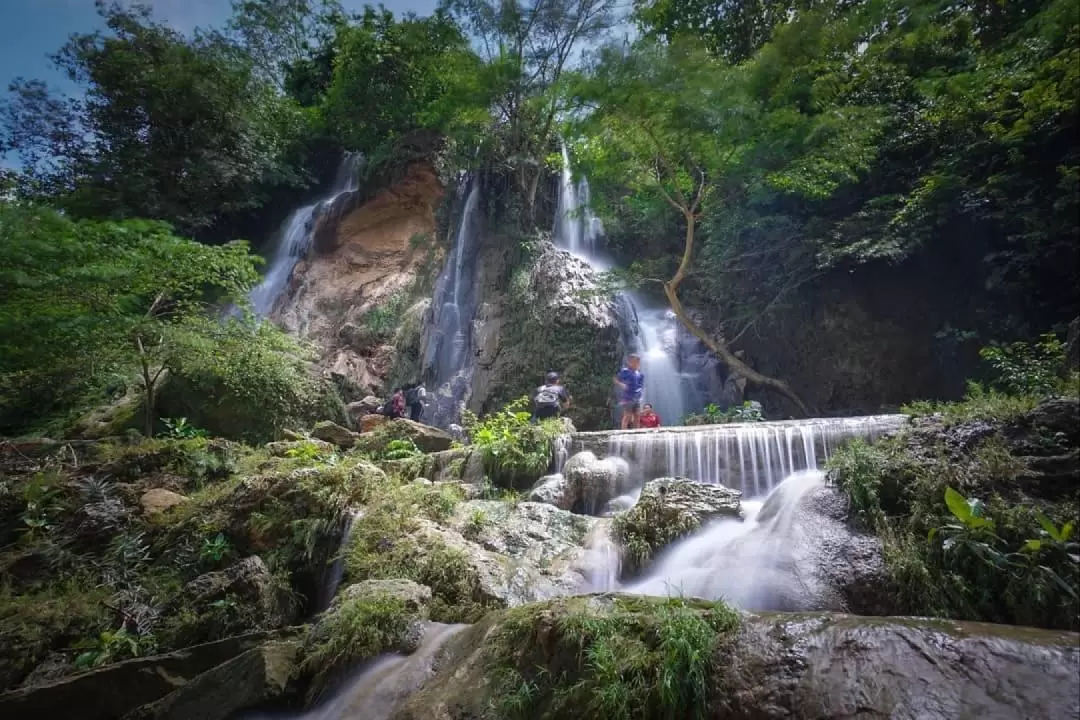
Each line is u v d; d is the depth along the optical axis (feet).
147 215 74.84
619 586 19.11
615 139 42.22
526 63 63.46
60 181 79.10
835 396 44.19
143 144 80.23
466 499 26.27
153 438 38.34
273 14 99.09
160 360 40.88
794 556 16.02
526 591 18.22
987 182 36.78
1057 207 33.14
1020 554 13.28
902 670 8.33
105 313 38.45
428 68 75.10
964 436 17.39
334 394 48.60
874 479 16.81
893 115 43.57
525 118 63.31
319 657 14.87
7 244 34.76
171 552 24.23
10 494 29.35
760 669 9.23
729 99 39.11
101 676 17.19
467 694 11.60
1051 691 7.45
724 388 47.91
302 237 78.59
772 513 18.60
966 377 39.27
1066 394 17.11
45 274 36.09
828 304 45.39
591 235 64.59
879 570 14.78
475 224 64.75
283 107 89.40
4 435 46.44
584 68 42.24
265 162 83.41
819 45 43.55
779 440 24.30
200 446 33.32
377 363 60.70
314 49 101.65
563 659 11.03
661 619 10.48
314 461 28.45
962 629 8.83
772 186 45.11
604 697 9.65
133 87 75.87
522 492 28.07
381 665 14.32
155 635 20.04
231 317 45.88
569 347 48.24
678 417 46.93
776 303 46.11
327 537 23.29
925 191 38.40
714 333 51.08
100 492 28.81
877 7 43.04
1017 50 35.65
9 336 37.78
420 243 69.82
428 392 55.42
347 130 85.76
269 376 43.52
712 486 21.27
